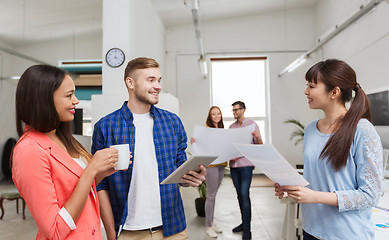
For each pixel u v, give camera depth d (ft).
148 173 4.17
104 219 4.13
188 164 3.25
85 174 2.67
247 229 9.21
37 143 2.58
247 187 9.27
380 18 15.26
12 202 15.40
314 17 24.62
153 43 19.24
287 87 24.54
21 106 2.61
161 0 18.71
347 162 3.24
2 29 22.52
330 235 3.32
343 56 19.63
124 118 4.31
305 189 3.25
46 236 2.48
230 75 25.59
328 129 3.55
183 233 4.35
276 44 24.91
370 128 3.14
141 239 4.08
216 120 10.02
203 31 25.30
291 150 24.17
